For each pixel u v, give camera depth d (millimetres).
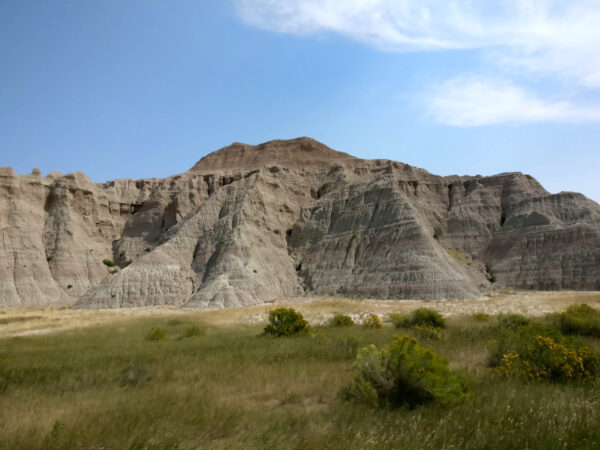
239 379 14789
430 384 11617
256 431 9656
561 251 83188
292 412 11000
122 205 122750
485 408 10656
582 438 8852
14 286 91500
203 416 10844
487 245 94688
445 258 81438
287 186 111062
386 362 12375
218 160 156875
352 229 94438
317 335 25562
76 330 36531
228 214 98375
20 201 104562
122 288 82125
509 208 98562
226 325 38438
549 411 10188
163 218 116875
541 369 14031
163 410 11312
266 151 152625
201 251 92875
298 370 15797
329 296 81375
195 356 19484
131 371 15477
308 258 94625
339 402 12094
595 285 75625
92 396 13125
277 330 27484
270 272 88125
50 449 9188
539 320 29453
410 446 8609
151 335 28625
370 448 8539
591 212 88875
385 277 78812
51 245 103062
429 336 23359
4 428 10312
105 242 114938
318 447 8656
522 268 85125
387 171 102875
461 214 99750
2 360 19375
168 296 82500
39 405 12336
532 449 8414
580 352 14508
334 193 105750
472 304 55125
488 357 16453
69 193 111500
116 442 9438
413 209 90500
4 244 96188
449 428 9484
